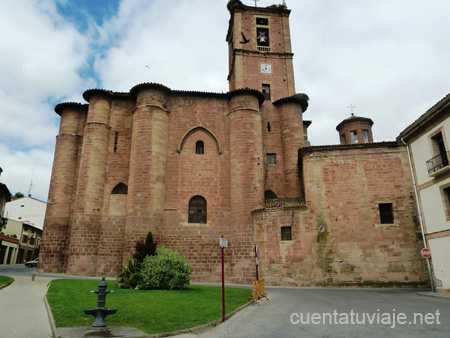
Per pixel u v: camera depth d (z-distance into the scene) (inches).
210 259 992.9
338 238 871.1
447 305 492.1
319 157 935.7
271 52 1375.5
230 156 1075.3
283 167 1159.6
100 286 358.0
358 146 922.7
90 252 992.2
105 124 1112.2
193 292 614.2
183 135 1098.1
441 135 686.5
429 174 690.2
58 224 1072.8
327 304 516.4
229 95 1139.3
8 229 1961.1
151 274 667.4
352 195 898.1
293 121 1190.3
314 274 855.7
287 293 692.1
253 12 1445.6
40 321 359.3
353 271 844.0
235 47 1364.4
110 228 1026.1
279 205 938.7
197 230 1013.2
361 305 500.7
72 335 309.9
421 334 306.7
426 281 823.1
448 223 651.5
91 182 1044.5
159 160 1027.3
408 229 860.0
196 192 1050.7
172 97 1130.7
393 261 841.5
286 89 1328.7
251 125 1075.9
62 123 1179.3
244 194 997.8
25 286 614.2
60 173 1118.4
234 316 438.6
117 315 395.5
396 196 885.2
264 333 328.8
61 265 1045.8
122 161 1102.4
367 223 873.5
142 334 321.1
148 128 1038.4
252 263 924.6
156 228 970.7
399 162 906.1
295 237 890.7
